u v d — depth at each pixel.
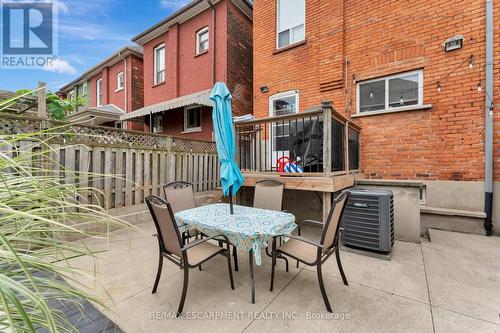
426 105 4.64
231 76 8.69
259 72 7.31
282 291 2.46
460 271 2.82
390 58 5.14
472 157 4.28
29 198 1.14
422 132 4.75
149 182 5.25
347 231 3.57
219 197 5.72
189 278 2.75
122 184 4.77
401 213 3.93
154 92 10.93
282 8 7.00
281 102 6.94
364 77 5.45
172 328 1.91
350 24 5.66
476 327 1.89
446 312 2.08
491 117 4.06
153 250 3.62
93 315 2.06
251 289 2.30
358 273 2.83
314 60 6.24
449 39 4.45
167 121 10.51
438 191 4.56
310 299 2.31
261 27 7.30
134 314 2.08
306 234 4.43
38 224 1.13
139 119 11.42
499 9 4.05
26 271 0.87
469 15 4.34
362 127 5.46
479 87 4.23
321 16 6.08
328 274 2.82
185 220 2.85
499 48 4.05
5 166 1.17
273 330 1.88
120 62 12.91
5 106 1.55
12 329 0.79
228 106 3.35
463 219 4.24
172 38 10.04
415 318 2.00
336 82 5.81
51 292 1.28
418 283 2.57
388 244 3.22
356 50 5.57
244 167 5.74
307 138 4.51
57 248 1.16
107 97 13.64
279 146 5.30
